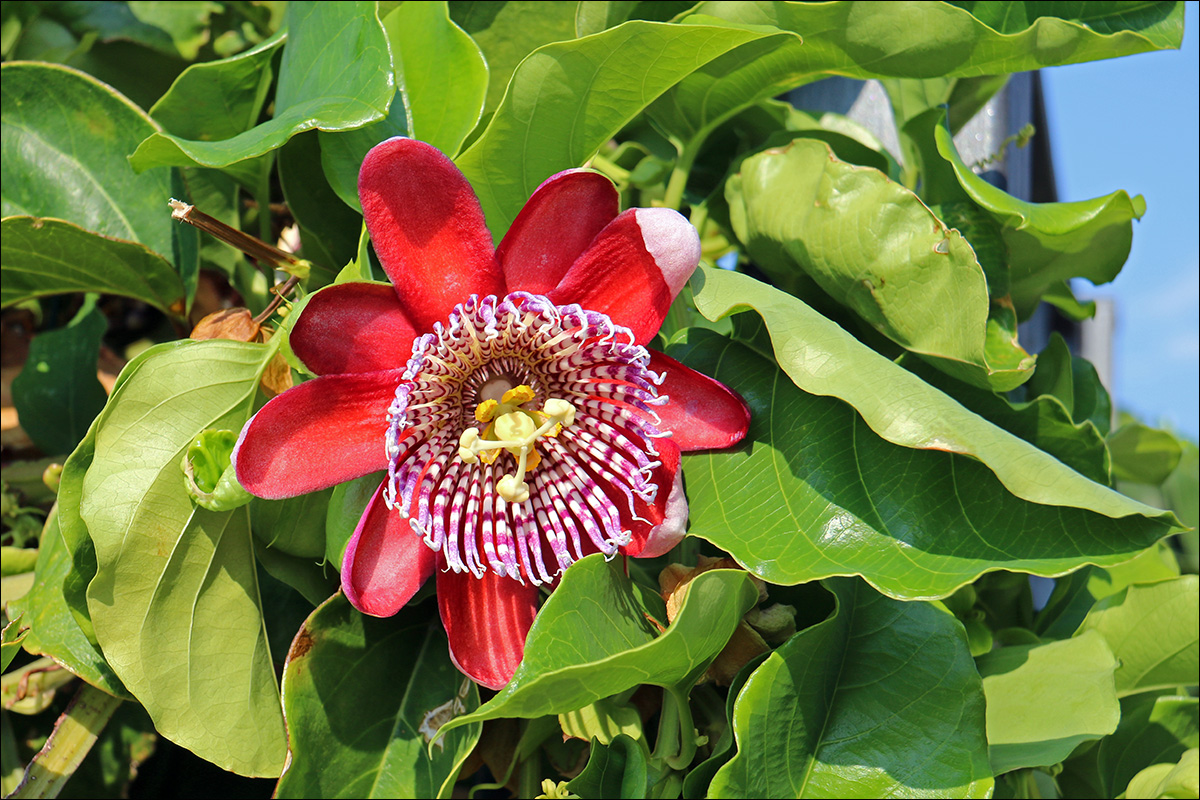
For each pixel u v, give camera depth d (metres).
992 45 0.42
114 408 0.39
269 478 0.37
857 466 0.39
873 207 0.41
